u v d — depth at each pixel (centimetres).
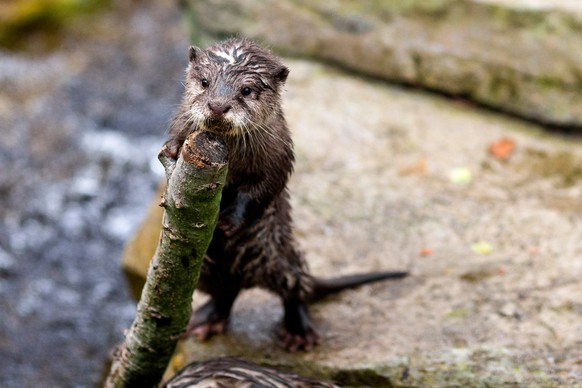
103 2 2197
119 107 1842
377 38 1332
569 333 816
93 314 1330
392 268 947
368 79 1349
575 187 1104
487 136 1216
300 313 830
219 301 847
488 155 1172
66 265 1429
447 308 870
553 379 758
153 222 1068
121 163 1662
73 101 1848
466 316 853
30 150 1681
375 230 1012
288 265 800
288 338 834
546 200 1070
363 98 1291
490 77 1270
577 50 1230
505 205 1057
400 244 989
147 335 696
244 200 725
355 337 840
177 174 590
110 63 2005
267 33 1413
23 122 1762
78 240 1481
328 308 886
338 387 743
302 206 1044
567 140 1223
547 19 1248
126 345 718
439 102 1301
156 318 683
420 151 1170
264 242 777
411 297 893
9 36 2036
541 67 1246
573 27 1236
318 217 1029
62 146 1702
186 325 704
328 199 1059
